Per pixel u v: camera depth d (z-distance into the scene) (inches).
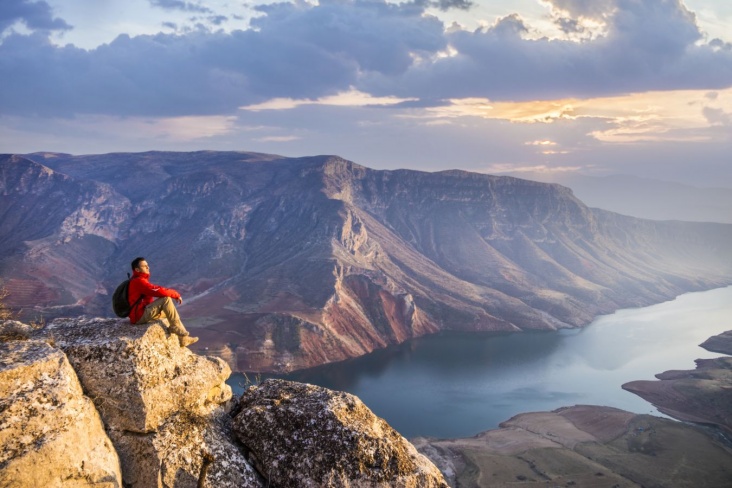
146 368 390.0
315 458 395.5
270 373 6323.8
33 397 322.0
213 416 428.5
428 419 4648.1
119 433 371.6
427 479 405.1
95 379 374.6
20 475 295.3
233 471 395.5
